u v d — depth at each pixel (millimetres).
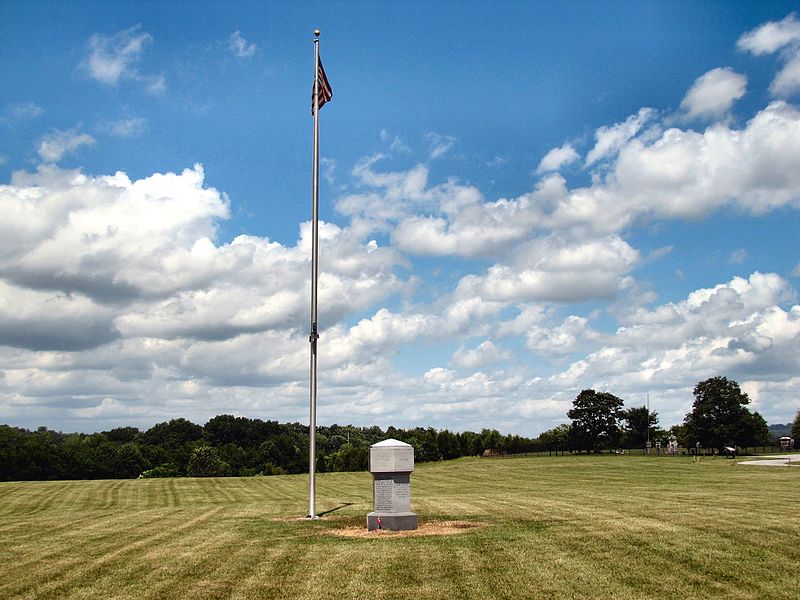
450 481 57219
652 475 54688
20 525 24516
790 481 41969
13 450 110188
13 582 14758
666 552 16391
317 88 26922
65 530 22562
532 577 14336
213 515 26438
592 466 72625
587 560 15758
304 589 13844
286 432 189000
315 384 25375
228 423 176250
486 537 19000
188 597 13414
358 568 15461
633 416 133750
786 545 16953
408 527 21016
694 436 105375
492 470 72938
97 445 140125
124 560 16812
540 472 66250
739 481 43281
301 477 68938
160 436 170875
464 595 13180
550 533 19453
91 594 13719
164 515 26938
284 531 21188
